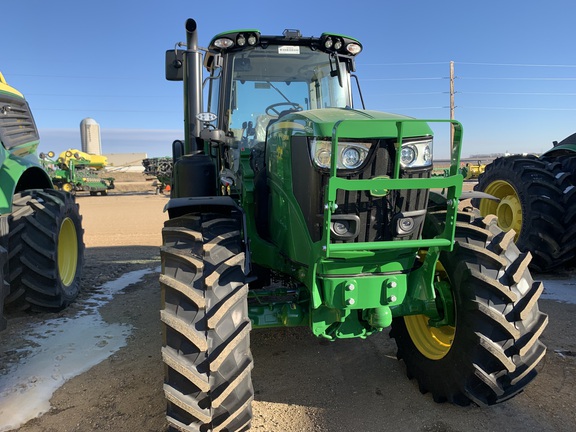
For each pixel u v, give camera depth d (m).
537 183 5.55
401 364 3.51
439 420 2.76
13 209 4.33
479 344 2.57
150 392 3.09
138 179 44.25
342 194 2.37
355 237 2.41
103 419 2.79
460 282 2.71
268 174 3.17
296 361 3.58
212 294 2.37
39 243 4.32
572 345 3.69
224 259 2.52
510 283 2.63
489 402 2.69
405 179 2.27
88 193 29.44
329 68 4.03
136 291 5.45
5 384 3.18
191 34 3.88
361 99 4.20
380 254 2.48
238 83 3.87
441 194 2.98
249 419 2.42
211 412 2.30
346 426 2.71
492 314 2.54
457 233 2.85
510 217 6.30
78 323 4.34
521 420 2.73
